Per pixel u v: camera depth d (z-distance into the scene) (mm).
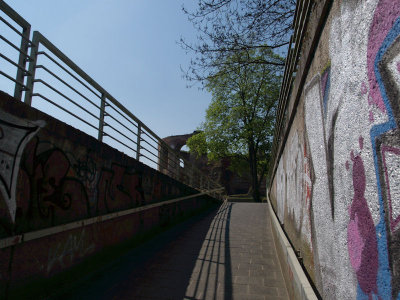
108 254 6176
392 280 1548
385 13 1613
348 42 2180
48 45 4879
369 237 1835
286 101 5836
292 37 4605
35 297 4008
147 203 8641
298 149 4594
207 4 7965
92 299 4379
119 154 6875
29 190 4020
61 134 4734
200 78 9773
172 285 5055
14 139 3758
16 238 3678
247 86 27547
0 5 3975
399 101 1472
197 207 14984
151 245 7848
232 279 5371
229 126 28844
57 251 4543
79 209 5215
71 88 5293
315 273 3238
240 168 33875
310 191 3564
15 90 4297
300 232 4293
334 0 2529
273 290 4848
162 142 10562
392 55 1539
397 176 1502
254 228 10484
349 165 2180
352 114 2107
